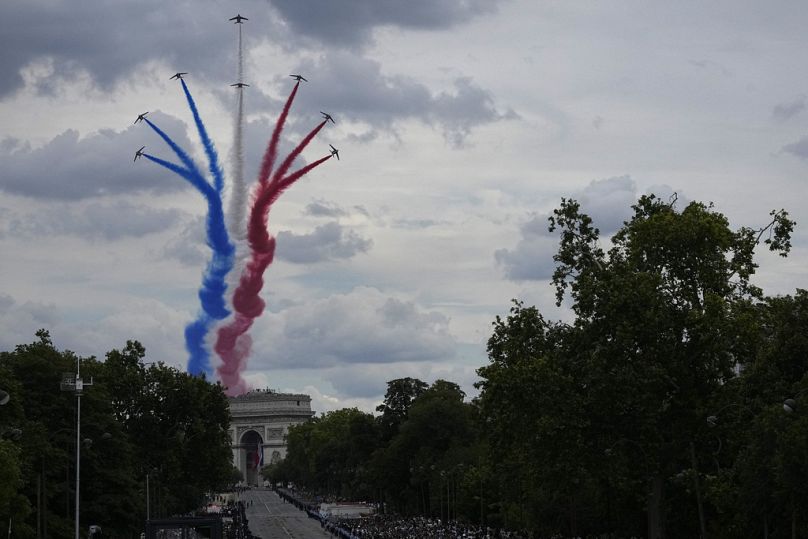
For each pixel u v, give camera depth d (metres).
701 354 152.62
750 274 157.50
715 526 151.75
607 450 149.62
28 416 191.62
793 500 121.69
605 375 150.50
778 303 149.88
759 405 140.50
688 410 153.12
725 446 153.00
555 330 168.62
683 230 156.12
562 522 194.62
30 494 178.62
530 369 155.00
